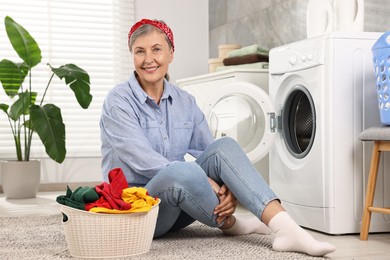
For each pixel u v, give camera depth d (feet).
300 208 9.62
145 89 7.98
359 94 9.00
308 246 6.83
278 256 6.80
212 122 11.66
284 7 13.48
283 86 10.28
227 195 7.34
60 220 10.17
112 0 17.26
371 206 8.48
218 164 7.32
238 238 8.04
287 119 10.21
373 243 8.20
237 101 11.50
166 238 8.07
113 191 6.77
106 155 7.97
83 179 16.83
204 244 7.57
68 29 17.02
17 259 6.80
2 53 16.46
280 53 10.23
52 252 7.20
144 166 7.43
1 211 11.98
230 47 14.39
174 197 7.21
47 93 16.81
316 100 9.14
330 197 8.88
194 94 13.80
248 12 15.21
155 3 17.37
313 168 9.23
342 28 10.23
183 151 8.18
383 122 8.41
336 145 8.89
